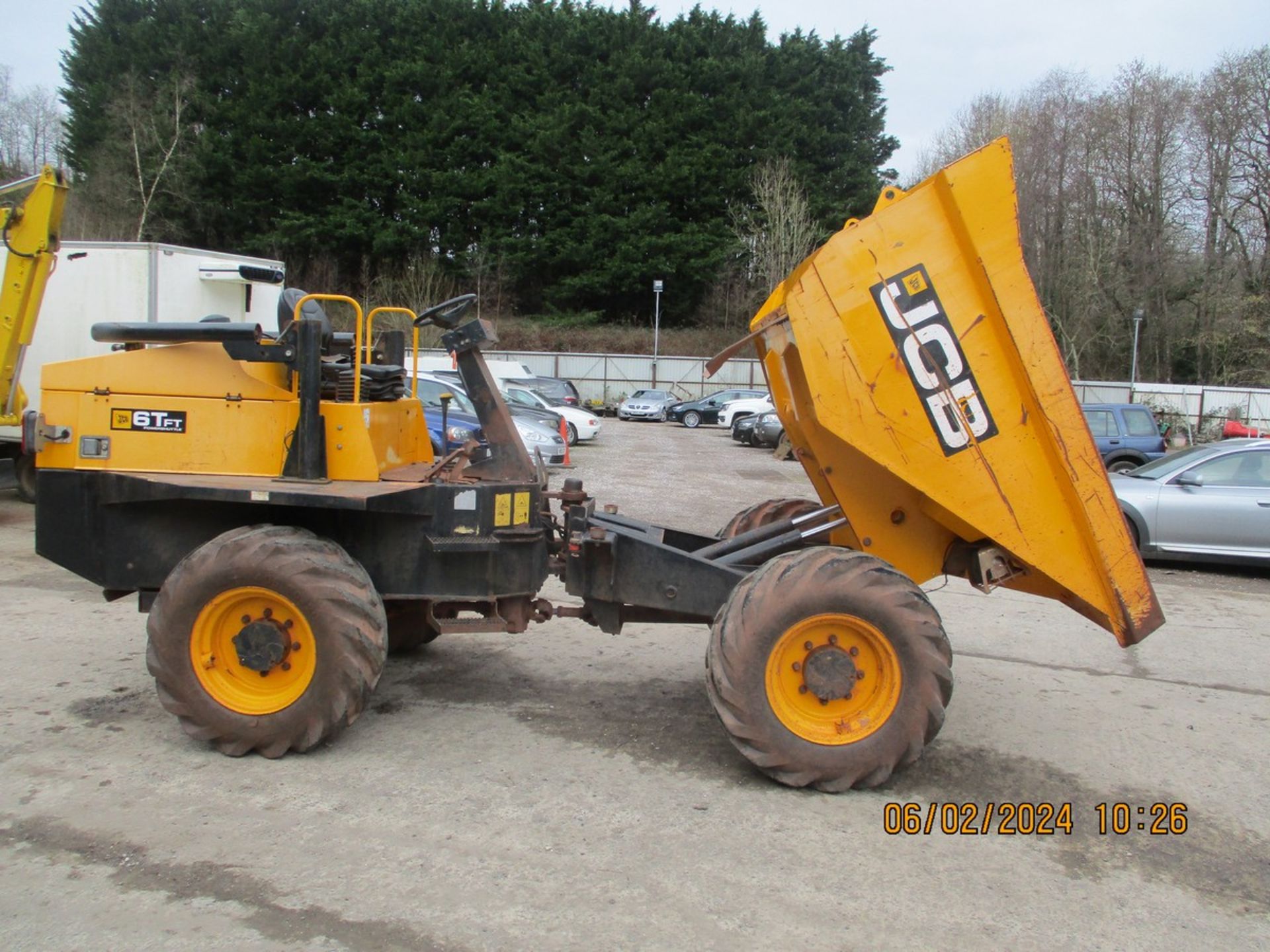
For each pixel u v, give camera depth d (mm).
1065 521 4129
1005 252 4035
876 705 4078
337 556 4254
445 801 3889
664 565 4559
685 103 53031
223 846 3477
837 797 4066
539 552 4633
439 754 4375
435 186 50594
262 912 3061
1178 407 30078
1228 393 29422
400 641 5730
